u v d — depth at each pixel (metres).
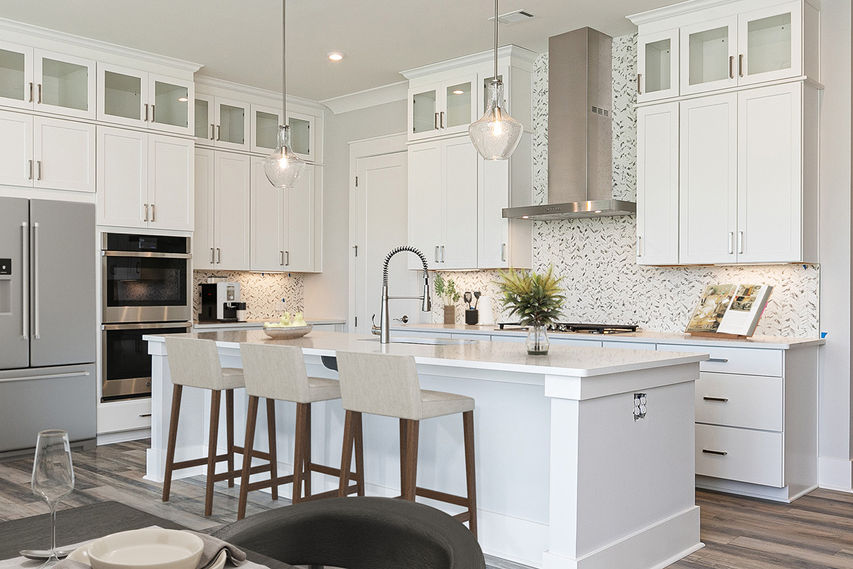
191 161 6.08
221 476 3.90
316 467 3.79
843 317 4.50
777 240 4.43
